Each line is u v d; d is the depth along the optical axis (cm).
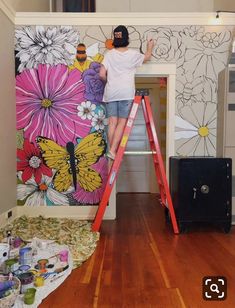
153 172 546
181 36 345
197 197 295
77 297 168
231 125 317
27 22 338
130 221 342
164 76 354
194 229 307
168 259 225
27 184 346
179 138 350
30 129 344
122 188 551
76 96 343
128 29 343
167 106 351
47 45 340
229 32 345
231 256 231
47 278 189
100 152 346
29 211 346
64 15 338
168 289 177
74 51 341
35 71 341
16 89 341
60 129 344
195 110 349
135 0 492
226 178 297
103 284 184
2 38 301
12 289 162
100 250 246
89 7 501
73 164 346
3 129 302
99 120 344
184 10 491
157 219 351
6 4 306
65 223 316
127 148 550
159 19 342
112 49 312
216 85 347
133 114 295
